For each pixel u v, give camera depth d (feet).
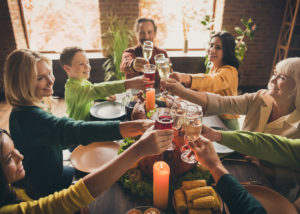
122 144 4.14
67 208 2.27
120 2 12.29
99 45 14.17
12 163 2.40
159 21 13.92
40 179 4.05
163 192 2.95
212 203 2.93
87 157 4.21
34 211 2.19
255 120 4.68
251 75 14.97
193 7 13.84
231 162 4.00
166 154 3.37
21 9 12.71
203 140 2.85
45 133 3.48
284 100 4.15
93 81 13.73
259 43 14.08
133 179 3.39
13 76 3.50
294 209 3.05
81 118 6.43
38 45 13.78
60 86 13.47
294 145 3.60
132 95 6.29
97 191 2.35
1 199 2.17
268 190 3.34
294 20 12.44
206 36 14.53
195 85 6.00
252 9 13.15
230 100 4.79
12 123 3.61
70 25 13.56
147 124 3.32
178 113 3.52
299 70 3.77
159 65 5.21
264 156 3.60
